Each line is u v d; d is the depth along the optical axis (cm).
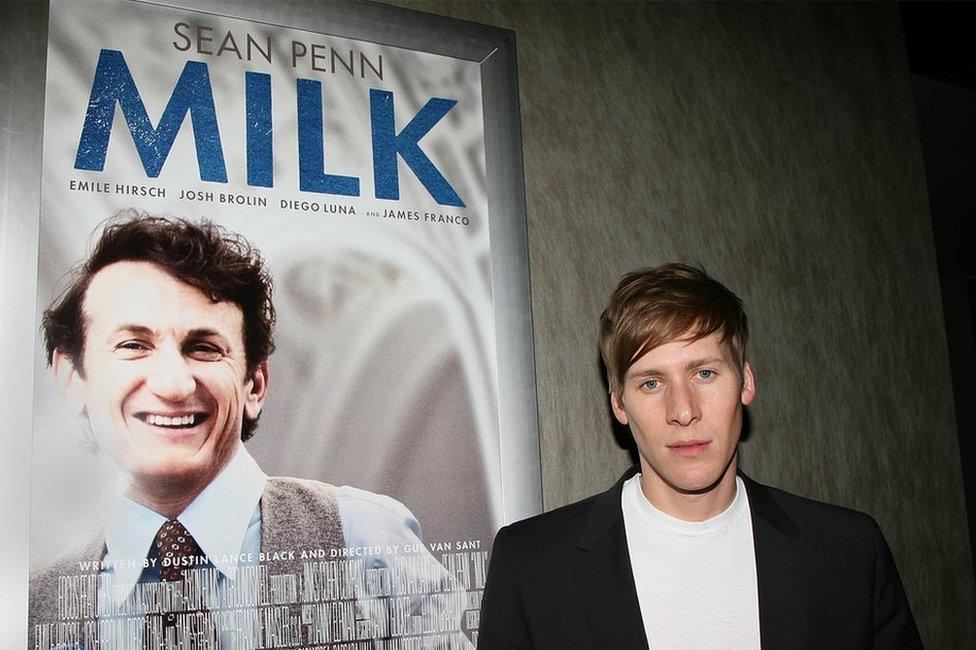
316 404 143
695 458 117
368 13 158
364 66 157
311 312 145
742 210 202
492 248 164
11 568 120
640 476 134
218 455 135
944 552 221
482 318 160
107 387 130
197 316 137
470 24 169
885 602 126
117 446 129
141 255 135
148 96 139
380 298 151
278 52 150
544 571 127
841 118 228
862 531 128
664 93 196
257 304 142
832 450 205
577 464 167
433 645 146
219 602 132
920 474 221
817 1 230
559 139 178
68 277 129
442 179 161
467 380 157
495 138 168
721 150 202
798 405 202
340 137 153
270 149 147
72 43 135
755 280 201
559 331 170
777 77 217
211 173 142
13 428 123
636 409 122
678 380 118
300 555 138
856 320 218
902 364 225
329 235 149
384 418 148
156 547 129
